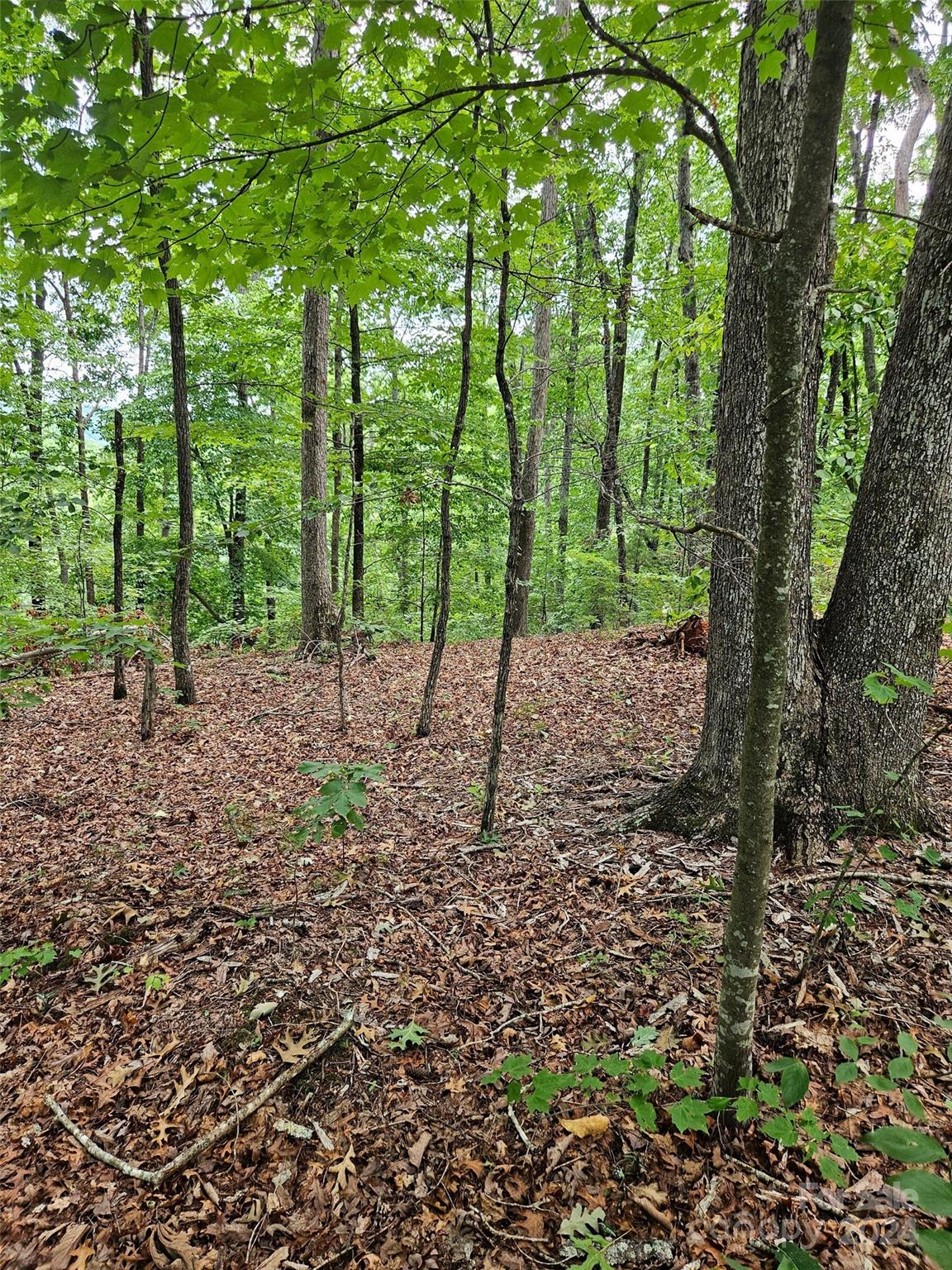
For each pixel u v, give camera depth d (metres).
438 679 8.14
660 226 12.73
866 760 3.29
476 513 12.84
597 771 4.99
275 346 10.75
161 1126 2.39
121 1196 2.16
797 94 2.94
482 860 3.94
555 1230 1.88
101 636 3.51
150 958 3.31
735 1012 2.00
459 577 14.88
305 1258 1.92
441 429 6.36
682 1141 2.04
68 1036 2.88
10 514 6.94
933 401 3.11
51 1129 2.45
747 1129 2.03
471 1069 2.49
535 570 14.91
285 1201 2.09
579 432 4.75
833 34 1.34
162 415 11.50
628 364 16.39
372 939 3.33
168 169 2.12
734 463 3.46
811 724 3.36
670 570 9.31
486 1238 1.90
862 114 8.35
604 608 11.31
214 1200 2.12
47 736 6.83
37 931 3.62
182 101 1.87
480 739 5.99
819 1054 2.25
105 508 8.53
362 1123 2.33
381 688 7.95
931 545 3.19
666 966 2.82
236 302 13.51
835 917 2.71
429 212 2.74
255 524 6.26
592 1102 2.24
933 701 4.71
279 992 2.99
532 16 2.74
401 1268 1.86
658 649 8.14
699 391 10.67
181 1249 1.97
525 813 4.46
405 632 13.17
